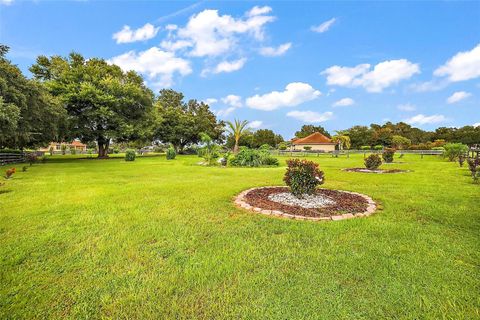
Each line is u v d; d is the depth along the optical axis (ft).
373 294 6.98
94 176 32.27
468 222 13.04
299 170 18.44
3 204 16.52
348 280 7.68
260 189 22.43
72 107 77.05
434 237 11.02
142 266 8.47
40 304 6.55
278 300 6.72
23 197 18.74
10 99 43.11
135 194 19.95
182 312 6.28
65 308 6.42
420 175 32.81
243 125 94.48
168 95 168.55
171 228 12.08
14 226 12.21
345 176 32.55
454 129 171.53
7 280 7.59
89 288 7.24
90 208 15.64
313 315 6.16
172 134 132.26
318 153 110.22
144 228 12.07
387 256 9.23
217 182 26.78
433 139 171.83
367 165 40.57
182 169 43.45
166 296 6.91
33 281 7.56
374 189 22.70
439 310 6.36
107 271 8.16
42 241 10.43
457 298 6.81
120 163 59.21
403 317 6.12
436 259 8.97
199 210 15.34
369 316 6.15
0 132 40.96
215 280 7.66
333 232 11.62
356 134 165.07
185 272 8.07
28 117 49.85
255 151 54.34
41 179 28.84
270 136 177.68
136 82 93.40
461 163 44.45
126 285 7.39
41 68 79.51
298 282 7.55
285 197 18.85
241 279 7.70
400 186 24.26
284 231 11.80
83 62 85.46
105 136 81.46
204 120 146.72
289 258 9.05
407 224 12.79
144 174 35.14
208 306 6.50
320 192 21.18
